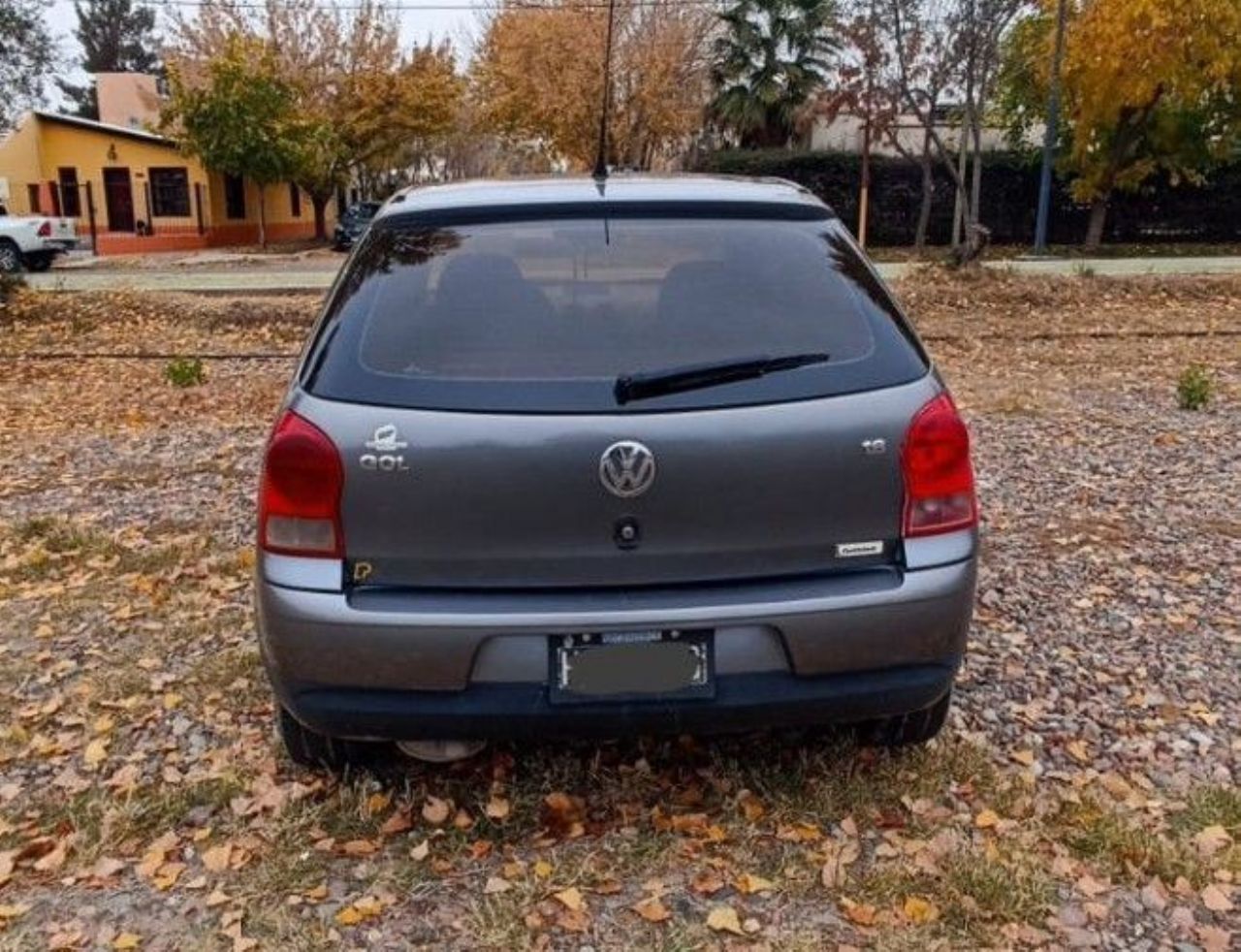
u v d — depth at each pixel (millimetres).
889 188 29453
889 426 2635
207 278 19969
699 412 2561
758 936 2500
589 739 2668
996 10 19578
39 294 14750
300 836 2887
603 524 2555
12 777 3225
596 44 29203
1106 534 5145
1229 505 5613
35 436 7852
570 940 2500
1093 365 10633
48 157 35312
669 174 3621
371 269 2893
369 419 2559
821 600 2600
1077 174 27312
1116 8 23391
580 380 2582
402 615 2543
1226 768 3152
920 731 3158
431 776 3129
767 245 2930
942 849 2781
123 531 5461
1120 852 2760
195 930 2551
